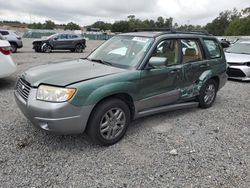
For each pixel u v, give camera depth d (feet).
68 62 15.37
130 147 13.03
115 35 17.51
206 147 13.39
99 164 11.40
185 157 12.30
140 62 13.98
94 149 12.65
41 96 11.44
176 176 10.80
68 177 10.39
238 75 30.91
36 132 14.05
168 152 12.69
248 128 16.19
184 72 16.43
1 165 10.93
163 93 15.28
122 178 10.50
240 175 11.03
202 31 19.25
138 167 11.30
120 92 12.89
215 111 19.19
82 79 12.00
